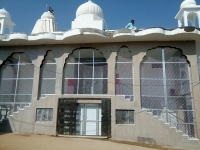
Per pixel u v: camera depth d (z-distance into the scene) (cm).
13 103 1553
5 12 1902
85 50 1588
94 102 1388
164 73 1464
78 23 1772
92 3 1883
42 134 1366
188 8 1650
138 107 1362
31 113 1430
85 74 1653
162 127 1295
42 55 1567
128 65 1529
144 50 1489
